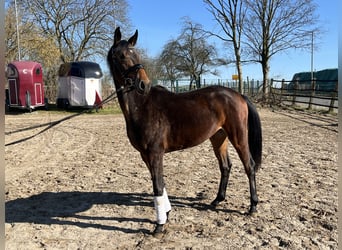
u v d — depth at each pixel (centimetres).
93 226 430
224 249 360
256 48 2905
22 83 1939
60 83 2155
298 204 479
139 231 412
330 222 414
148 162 407
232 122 437
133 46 411
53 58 3059
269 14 2770
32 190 582
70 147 987
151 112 401
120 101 403
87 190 577
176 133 412
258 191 540
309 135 1080
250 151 454
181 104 417
